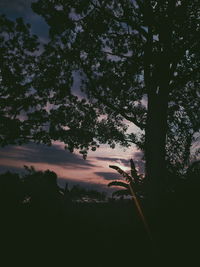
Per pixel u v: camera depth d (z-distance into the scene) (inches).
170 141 650.2
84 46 674.2
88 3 626.8
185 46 504.4
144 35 575.5
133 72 599.2
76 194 430.0
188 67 562.9
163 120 547.2
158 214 283.7
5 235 257.3
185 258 225.0
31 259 233.8
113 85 681.0
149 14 503.5
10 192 302.8
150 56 530.3
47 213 298.0
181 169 415.8
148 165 513.0
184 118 719.1
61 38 687.1
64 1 637.9
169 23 494.9
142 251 243.0
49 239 259.8
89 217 320.5
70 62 730.2
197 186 291.1
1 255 233.3
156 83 555.8
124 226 293.6
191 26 486.9
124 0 627.5
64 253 244.5
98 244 259.8
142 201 355.3
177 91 738.2
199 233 243.4
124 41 634.8
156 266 224.1
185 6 484.7
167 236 249.4
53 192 319.9
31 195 309.7
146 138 545.3
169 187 364.2
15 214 283.9
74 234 273.7
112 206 362.6
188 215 262.7
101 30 622.2
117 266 229.9
